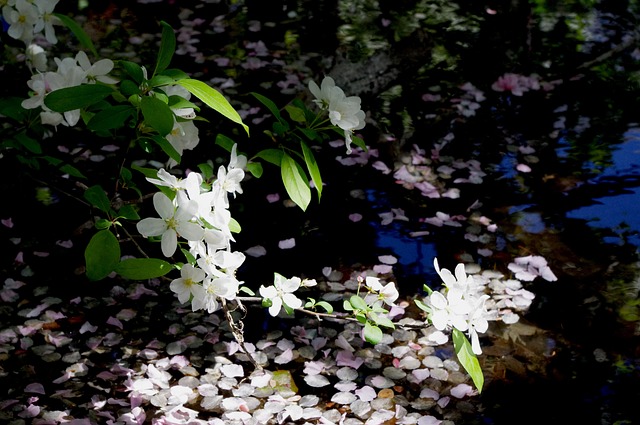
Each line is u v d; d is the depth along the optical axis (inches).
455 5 252.1
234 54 215.2
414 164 167.8
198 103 188.2
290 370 110.8
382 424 100.3
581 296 127.1
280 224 147.8
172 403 102.6
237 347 114.2
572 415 102.5
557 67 212.2
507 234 143.7
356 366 111.3
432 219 148.1
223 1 254.2
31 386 104.7
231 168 72.3
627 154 171.0
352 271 134.0
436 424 99.9
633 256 137.0
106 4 245.0
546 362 112.7
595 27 235.5
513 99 195.6
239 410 102.3
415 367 111.9
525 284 130.3
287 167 72.8
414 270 134.1
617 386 107.9
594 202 153.5
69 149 163.5
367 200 155.3
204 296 68.1
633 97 196.2
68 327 118.1
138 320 120.6
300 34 229.3
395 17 242.2
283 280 81.8
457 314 69.5
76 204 148.1
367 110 188.5
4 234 138.3
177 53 214.2
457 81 203.3
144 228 62.8
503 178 162.4
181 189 66.2
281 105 188.1
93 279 62.5
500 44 224.7
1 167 90.9
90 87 63.0
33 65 81.4
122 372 108.6
